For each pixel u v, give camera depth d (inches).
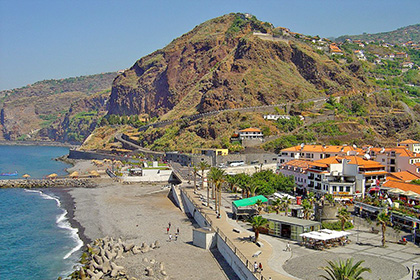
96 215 5182.1
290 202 4591.5
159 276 2950.3
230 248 3181.6
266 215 3897.6
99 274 3029.0
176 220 4830.2
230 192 6023.6
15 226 4734.3
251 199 4436.5
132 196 6560.0
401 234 3602.4
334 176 5246.1
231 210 4662.9
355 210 4443.9
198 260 3316.9
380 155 6107.3
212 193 5349.4
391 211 3951.8
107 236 4025.6
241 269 2869.1
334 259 2942.9
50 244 4005.9
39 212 5477.4
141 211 5374.0
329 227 3651.6
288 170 6151.6
